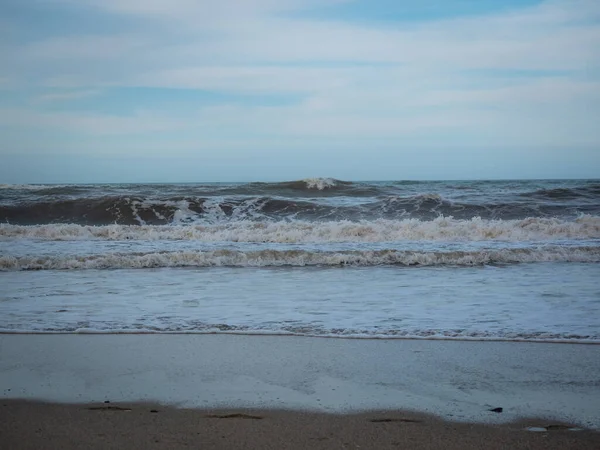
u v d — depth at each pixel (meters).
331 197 23.56
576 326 5.54
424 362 4.46
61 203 19.31
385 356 4.62
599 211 18.84
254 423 3.30
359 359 4.55
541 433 3.17
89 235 13.24
